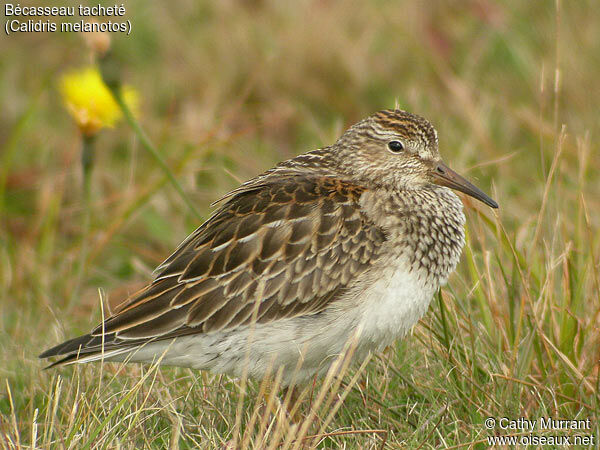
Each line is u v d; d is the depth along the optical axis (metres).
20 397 10.78
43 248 14.00
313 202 9.87
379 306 9.74
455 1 17.92
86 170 12.90
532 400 9.76
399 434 9.70
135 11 18.47
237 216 9.88
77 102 12.59
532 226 12.40
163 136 15.22
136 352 9.64
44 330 12.21
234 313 9.60
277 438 8.77
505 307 10.58
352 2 18.25
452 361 10.09
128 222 14.55
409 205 10.12
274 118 16.73
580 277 10.19
